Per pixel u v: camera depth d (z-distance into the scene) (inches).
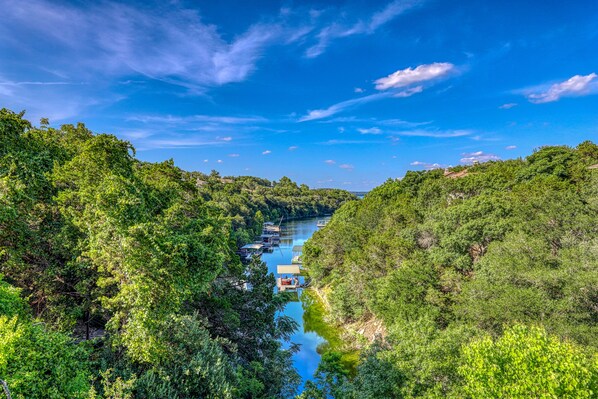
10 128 775.7
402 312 1107.3
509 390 465.7
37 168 765.9
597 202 1414.9
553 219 1337.4
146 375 523.5
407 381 630.5
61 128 1141.1
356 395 661.9
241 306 1035.9
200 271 712.4
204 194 3435.0
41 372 353.7
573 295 823.1
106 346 609.6
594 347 676.1
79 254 737.6
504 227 1380.4
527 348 510.9
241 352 930.7
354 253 1846.7
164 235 668.1
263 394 769.6
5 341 331.0
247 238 3253.0
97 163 744.3
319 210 7559.1
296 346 1130.7
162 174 1123.3
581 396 426.6
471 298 979.9
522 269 1010.7
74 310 709.3
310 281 2464.3
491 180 2432.3
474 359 537.0
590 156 2618.1
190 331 662.5
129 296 607.8
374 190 4023.1
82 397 387.9
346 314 1609.3
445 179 2829.7
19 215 702.5
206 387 567.8
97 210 633.6
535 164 2433.6
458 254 1376.7
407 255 1540.4
